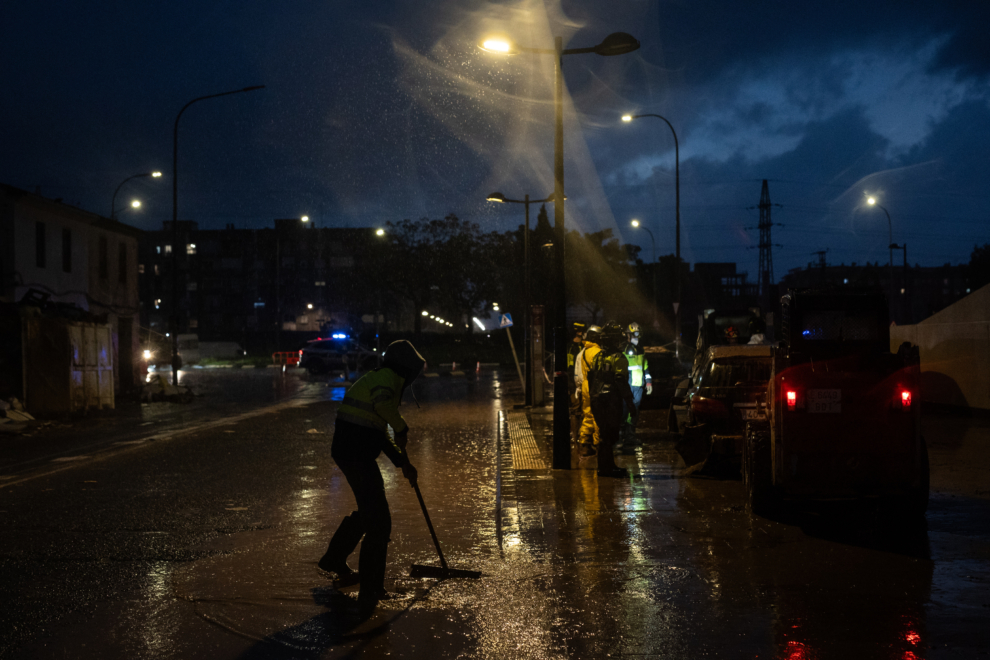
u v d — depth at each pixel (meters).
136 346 30.88
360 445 5.28
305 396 26.47
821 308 7.27
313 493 9.09
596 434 11.62
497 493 8.94
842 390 6.88
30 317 18.36
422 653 4.19
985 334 16.28
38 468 11.17
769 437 7.60
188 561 6.11
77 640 4.43
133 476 10.37
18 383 18.03
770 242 79.00
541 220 59.66
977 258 88.12
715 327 23.09
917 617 4.71
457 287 72.31
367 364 41.62
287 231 100.25
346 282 87.12
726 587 5.32
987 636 4.39
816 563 5.90
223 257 100.81
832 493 6.91
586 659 4.10
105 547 6.56
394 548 6.48
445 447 13.29
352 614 4.83
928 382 19.03
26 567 5.95
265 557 6.22
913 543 6.51
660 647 4.25
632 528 7.08
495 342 72.44
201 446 13.56
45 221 24.47
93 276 27.48
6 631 4.58
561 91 11.26
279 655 4.18
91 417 19.59
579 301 67.00
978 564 5.86
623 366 10.03
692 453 9.98
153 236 102.38
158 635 4.50
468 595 5.18
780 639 4.36
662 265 75.12
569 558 6.09
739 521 7.34
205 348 71.88
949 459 10.98
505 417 18.19
